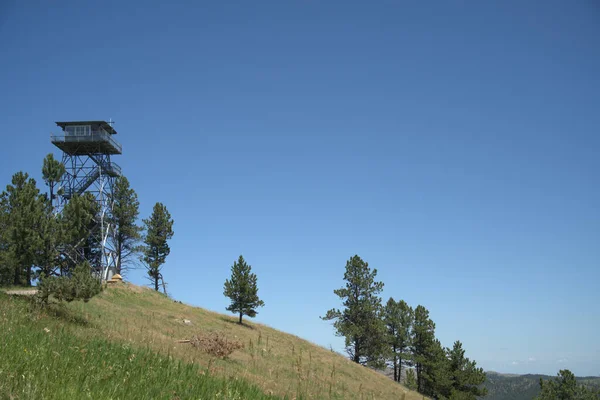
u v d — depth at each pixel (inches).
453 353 2101.4
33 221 951.0
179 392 366.6
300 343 1913.1
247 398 421.1
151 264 2287.2
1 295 823.1
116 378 359.3
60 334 518.0
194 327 1514.5
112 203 2121.1
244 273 1996.8
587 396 1980.8
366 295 2236.7
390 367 2321.6
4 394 280.4
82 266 925.8
